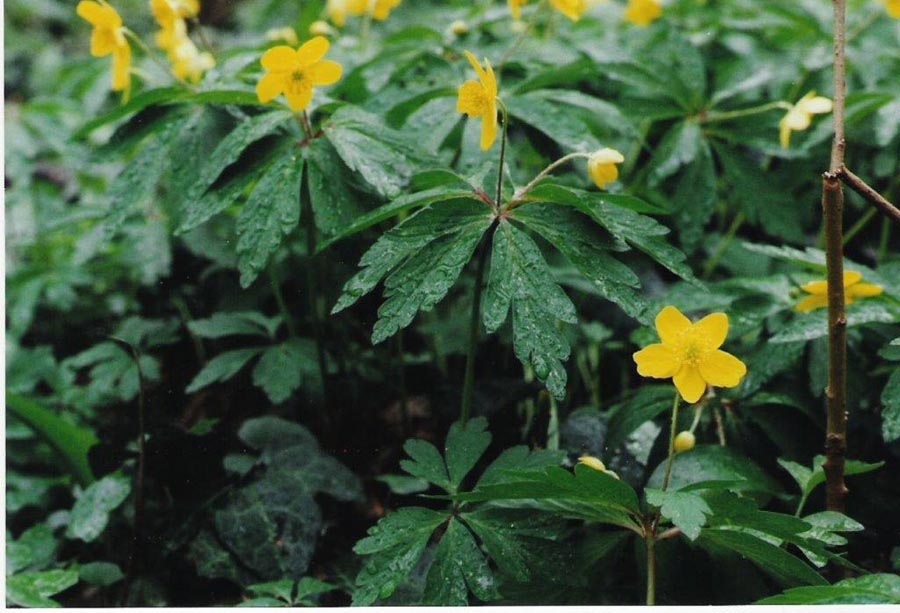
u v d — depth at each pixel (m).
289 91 0.35
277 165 0.36
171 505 0.40
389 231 0.33
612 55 0.44
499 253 0.33
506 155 0.39
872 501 0.37
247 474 0.40
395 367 0.45
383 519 0.34
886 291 0.37
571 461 0.39
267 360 0.42
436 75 0.42
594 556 0.34
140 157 0.39
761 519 0.31
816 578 0.32
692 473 0.35
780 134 0.43
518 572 0.33
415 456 0.35
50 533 0.41
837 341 0.33
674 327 0.33
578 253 0.33
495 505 0.34
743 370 0.33
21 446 0.46
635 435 0.39
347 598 0.38
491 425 0.41
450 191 0.34
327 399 0.43
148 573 0.40
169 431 0.40
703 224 0.43
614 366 0.45
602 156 0.35
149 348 0.46
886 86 0.46
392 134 0.36
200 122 0.39
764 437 0.38
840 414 0.33
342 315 0.43
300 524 0.39
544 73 0.41
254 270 0.35
